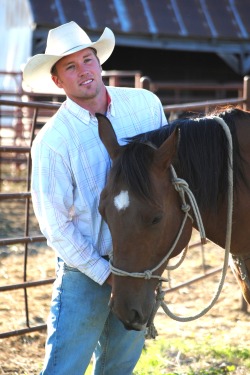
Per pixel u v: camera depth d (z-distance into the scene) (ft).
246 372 19.36
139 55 77.77
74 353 13.43
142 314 11.78
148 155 11.98
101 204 11.96
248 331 23.44
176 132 11.76
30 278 30.01
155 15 68.49
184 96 79.00
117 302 11.82
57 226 12.98
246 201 13.35
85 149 13.28
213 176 12.87
